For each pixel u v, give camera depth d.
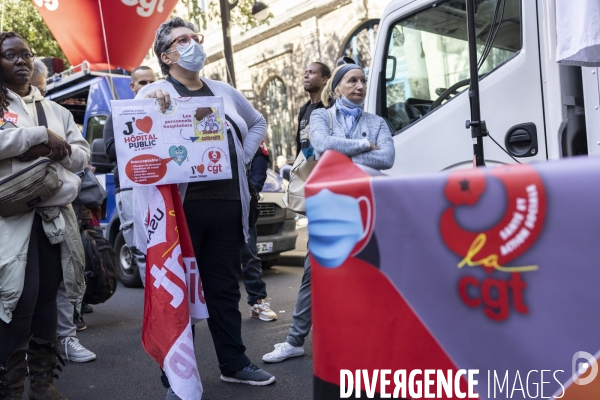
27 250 2.84
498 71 3.77
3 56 3.03
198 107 2.88
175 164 2.84
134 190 3.01
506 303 0.98
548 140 3.53
